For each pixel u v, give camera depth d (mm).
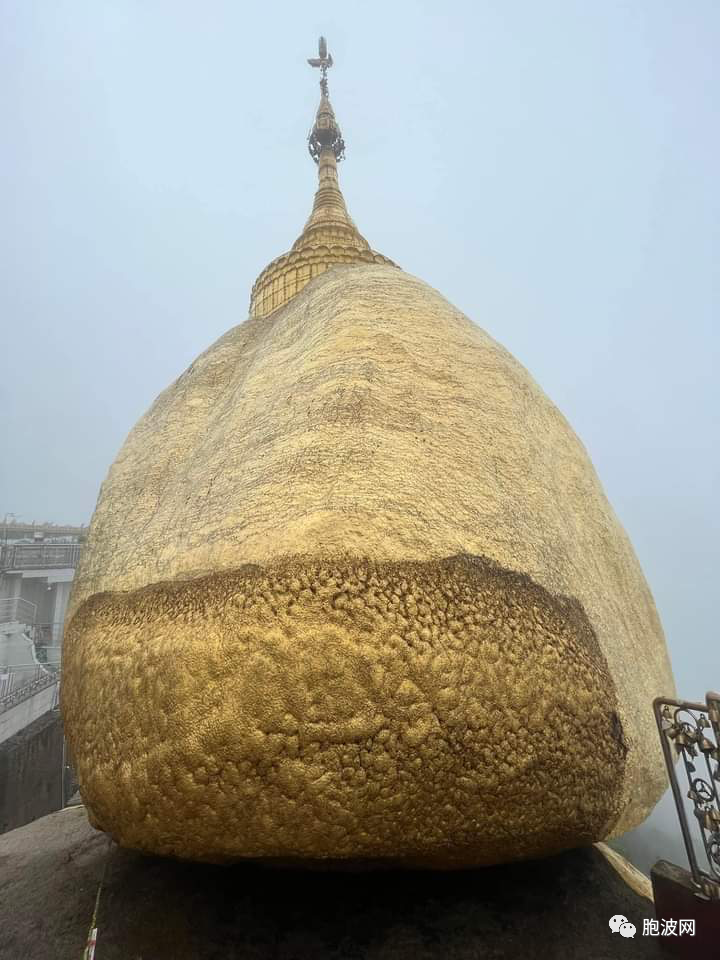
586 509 7051
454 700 3732
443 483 4781
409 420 5355
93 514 7695
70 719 4945
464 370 6410
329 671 3561
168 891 5008
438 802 3805
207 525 4777
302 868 4828
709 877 4066
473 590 4168
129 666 4195
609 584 6484
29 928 4816
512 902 4738
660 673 6789
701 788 4156
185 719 3668
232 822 3711
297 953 4234
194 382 8867
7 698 19469
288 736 3541
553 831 4277
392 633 3703
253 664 3598
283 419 5609
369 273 8227
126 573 5406
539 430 6980
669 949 4180
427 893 4789
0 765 18000
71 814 8586
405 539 4137
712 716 3951
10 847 7270
